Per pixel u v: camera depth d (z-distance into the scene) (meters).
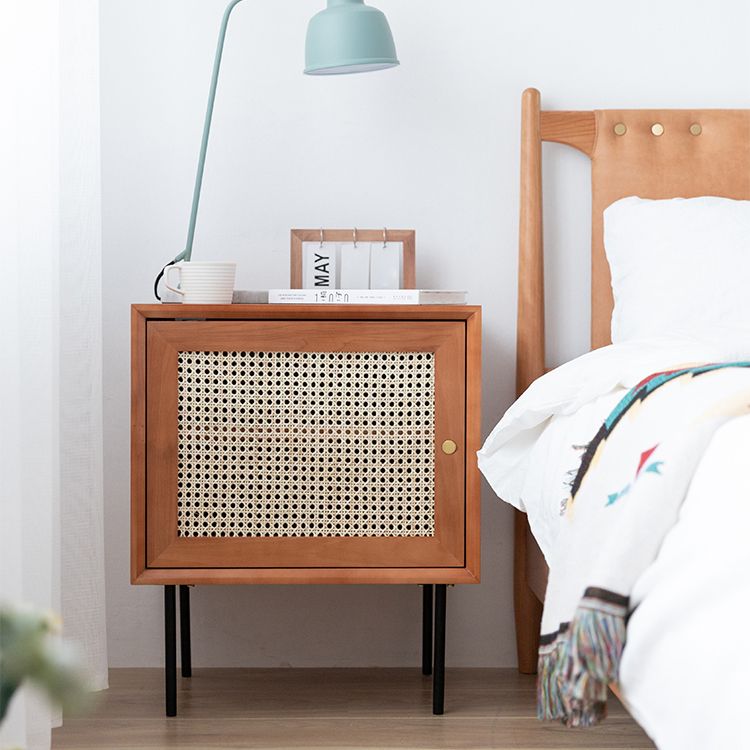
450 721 1.66
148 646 1.99
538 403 1.47
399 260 1.89
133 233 1.98
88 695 0.27
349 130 2.00
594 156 1.96
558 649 1.00
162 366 1.62
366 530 1.64
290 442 1.63
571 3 2.00
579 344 2.03
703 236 1.75
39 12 1.47
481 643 2.01
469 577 1.63
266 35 1.98
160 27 1.97
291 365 1.63
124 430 1.98
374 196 2.00
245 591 1.99
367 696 1.80
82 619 1.61
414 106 2.00
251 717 1.67
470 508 1.64
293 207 2.00
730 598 0.74
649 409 1.11
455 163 2.00
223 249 2.00
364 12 1.69
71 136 1.60
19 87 1.45
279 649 1.99
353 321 1.63
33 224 1.46
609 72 2.01
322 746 1.53
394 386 1.64
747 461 0.84
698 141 1.96
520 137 2.00
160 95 1.97
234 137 1.99
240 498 1.64
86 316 1.61
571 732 1.60
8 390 1.38
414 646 2.00
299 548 1.63
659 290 1.73
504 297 2.01
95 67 1.62
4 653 0.26
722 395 0.99
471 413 1.64
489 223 2.01
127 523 1.97
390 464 1.64
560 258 2.02
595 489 1.10
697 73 2.02
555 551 1.15
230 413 1.63
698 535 0.82
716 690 0.70
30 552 1.44
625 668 0.83
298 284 1.89
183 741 1.55
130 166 1.97
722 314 1.68
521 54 2.00
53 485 1.53
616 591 0.87
